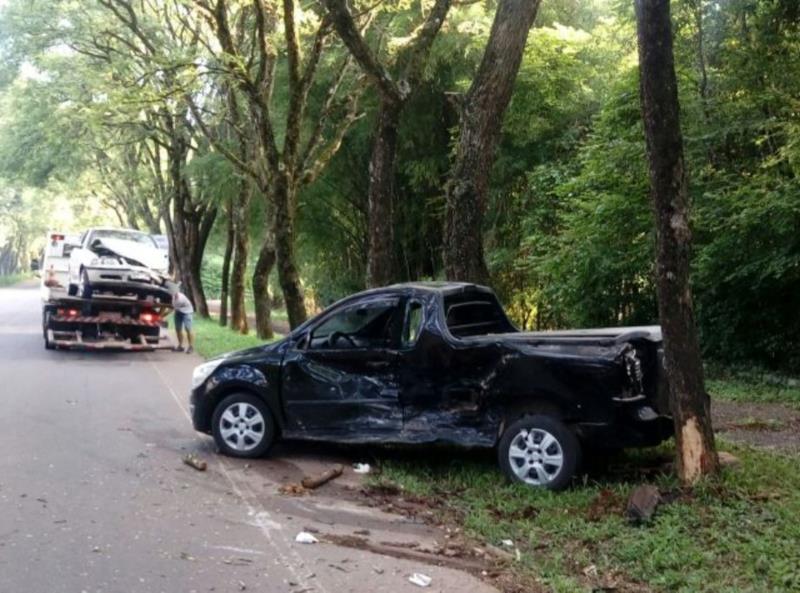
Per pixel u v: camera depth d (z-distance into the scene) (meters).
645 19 6.49
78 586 5.05
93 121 18.83
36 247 96.75
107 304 18.44
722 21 13.45
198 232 33.97
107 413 11.02
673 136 6.50
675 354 6.61
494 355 7.33
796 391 12.37
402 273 22.56
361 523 6.51
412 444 7.82
